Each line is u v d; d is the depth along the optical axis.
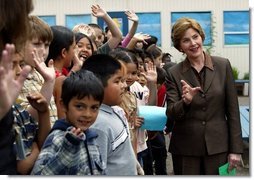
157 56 5.64
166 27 15.40
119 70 2.75
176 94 3.40
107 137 2.58
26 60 2.48
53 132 2.27
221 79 3.34
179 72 3.42
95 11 4.50
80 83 2.33
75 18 15.21
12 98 1.63
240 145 3.34
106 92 2.70
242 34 15.64
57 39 3.22
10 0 1.70
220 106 3.34
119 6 15.10
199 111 3.31
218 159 3.34
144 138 3.99
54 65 3.25
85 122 2.35
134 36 4.82
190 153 3.34
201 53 3.37
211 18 15.52
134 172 2.71
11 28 1.73
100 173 2.37
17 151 2.05
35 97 2.27
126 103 3.50
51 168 2.15
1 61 1.64
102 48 4.46
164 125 3.78
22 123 2.24
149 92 4.26
